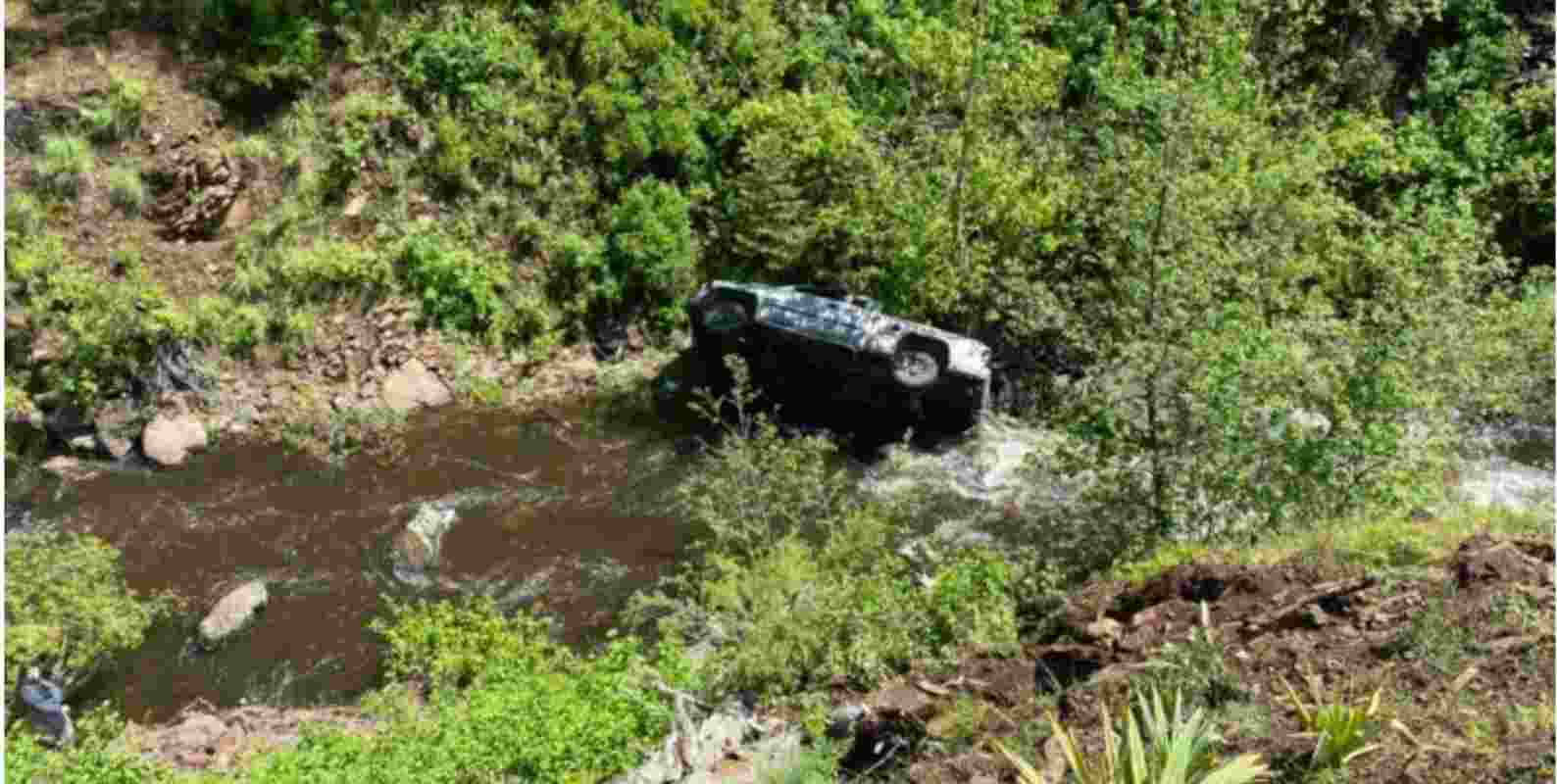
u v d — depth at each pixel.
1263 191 14.46
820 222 17.88
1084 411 12.77
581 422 17.08
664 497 15.52
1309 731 6.61
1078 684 7.96
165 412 16.39
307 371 17.25
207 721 11.80
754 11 19.66
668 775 9.61
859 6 19.94
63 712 11.40
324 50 18.86
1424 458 11.59
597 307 18.48
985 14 19.09
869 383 16.25
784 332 16.33
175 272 17.38
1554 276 17.92
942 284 17.36
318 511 15.17
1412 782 6.18
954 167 18.00
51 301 16.55
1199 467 11.84
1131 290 12.35
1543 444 15.38
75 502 15.19
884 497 15.22
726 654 11.17
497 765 10.28
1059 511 14.73
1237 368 11.57
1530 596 7.61
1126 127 17.86
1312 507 11.27
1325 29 20.25
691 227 18.95
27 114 17.70
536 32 19.30
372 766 10.30
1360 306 12.18
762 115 18.69
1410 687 7.04
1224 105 15.59
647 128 18.92
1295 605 8.28
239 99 18.55
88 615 12.57
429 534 14.45
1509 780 6.05
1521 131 19.97
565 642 13.09
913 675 9.53
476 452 16.44
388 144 18.52
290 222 17.84
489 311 18.02
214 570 14.09
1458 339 11.97
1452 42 20.81
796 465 13.64
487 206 18.53
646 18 19.52
